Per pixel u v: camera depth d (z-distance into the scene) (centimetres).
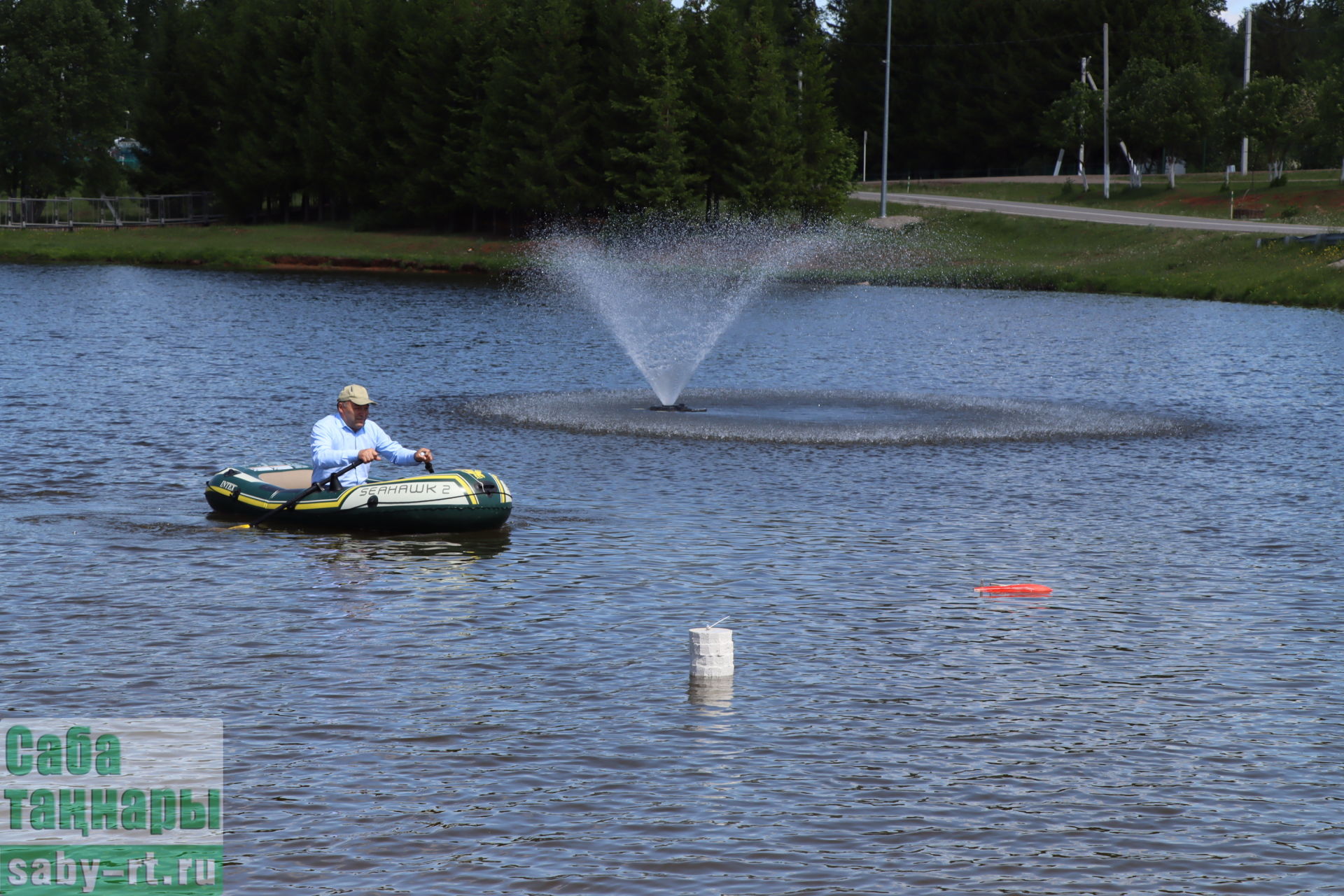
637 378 8400
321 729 2555
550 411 6719
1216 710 2709
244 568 3678
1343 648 3106
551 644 3072
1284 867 2066
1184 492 4922
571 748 2478
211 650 2997
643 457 5500
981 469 5347
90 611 3262
